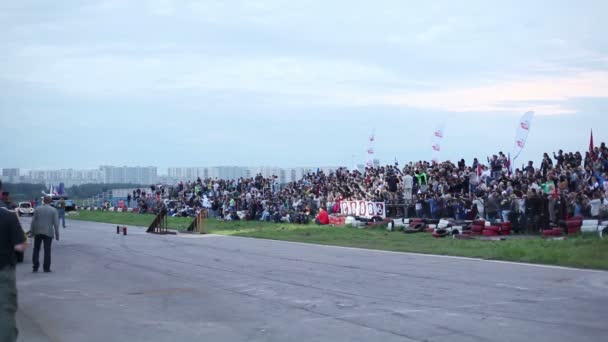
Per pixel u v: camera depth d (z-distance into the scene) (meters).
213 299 12.91
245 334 9.67
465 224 29.17
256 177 56.88
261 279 15.76
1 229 7.37
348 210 40.03
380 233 31.45
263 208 48.09
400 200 36.16
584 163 30.91
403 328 9.80
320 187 46.81
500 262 18.58
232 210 52.34
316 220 40.12
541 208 26.81
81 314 11.59
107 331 10.13
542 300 12.08
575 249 19.83
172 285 15.00
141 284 15.28
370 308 11.55
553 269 16.75
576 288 13.52
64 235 35.22
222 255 22.36
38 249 18.11
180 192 67.81
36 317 11.40
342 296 12.95
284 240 29.69
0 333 7.19
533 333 9.32
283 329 9.94
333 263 19.16
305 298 12.80
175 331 10.00
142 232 38.72
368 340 9.07
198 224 38.78
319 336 9.40
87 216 67.25
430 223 31.53
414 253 22.09
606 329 9.56
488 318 10.45
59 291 14.38
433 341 8.93
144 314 11.46
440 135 41.53
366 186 41.62
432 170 37.34
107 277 16.72
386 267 17.86
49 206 18.31
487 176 34.53
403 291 13.45
